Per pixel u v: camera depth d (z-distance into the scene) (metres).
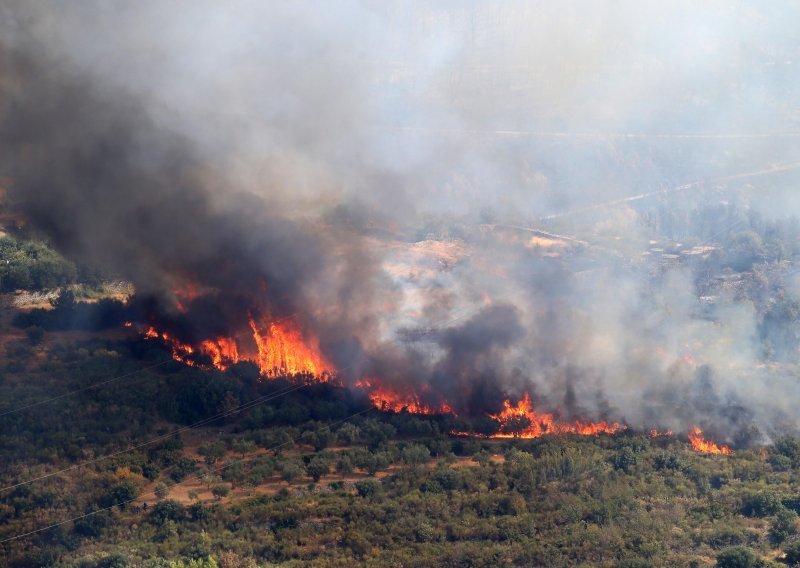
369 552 98.12
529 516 104.81
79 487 109.62
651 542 99.75
